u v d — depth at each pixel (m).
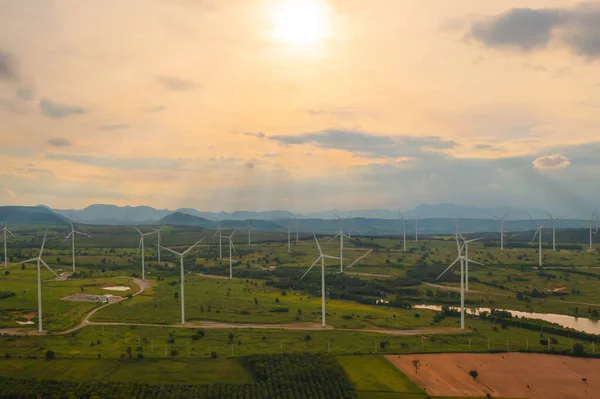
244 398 123.62
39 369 141.25
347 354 156.75
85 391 124.81
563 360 153.38
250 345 165.88
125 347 162.50
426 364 149.00
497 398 126.25
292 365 143.00
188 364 147.25
